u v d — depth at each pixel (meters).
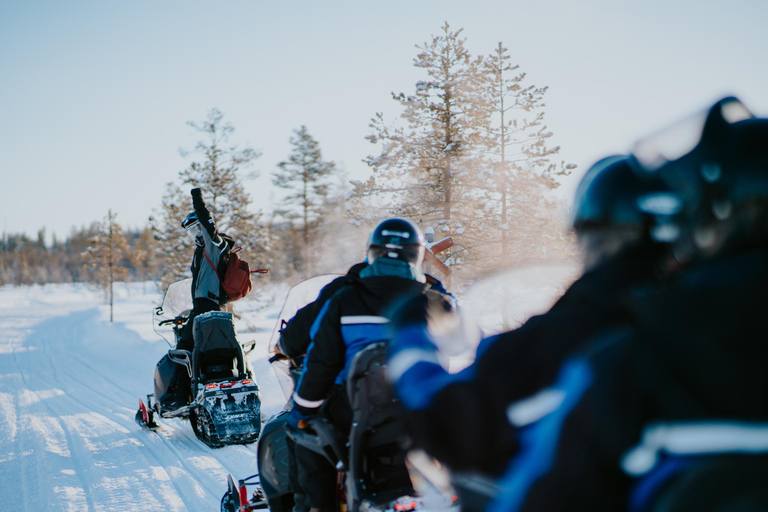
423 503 2.27
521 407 1.12
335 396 2.67
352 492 2.47
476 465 1.16
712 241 0.98
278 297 28.56
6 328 25.89
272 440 3.15
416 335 1.41
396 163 14.21
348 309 2.55
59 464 6.08
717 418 0.86
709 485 0.87
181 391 6.56
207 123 21.53
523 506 0.99
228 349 6.28
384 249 2.66
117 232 32.59
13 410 8.98
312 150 36.75
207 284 6.35
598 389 0.94
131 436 7.11
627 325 1.03
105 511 4.78
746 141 0.95
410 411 1.26
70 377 12.17
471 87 14.02
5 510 4.88
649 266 1.12
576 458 0.94
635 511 0.93
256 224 22.58
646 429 0.92
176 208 21.88
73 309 39.94
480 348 1.23
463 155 13.95
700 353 0.87
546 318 1.16
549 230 12.21
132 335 18.22
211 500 4.98
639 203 1.12
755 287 0.87
